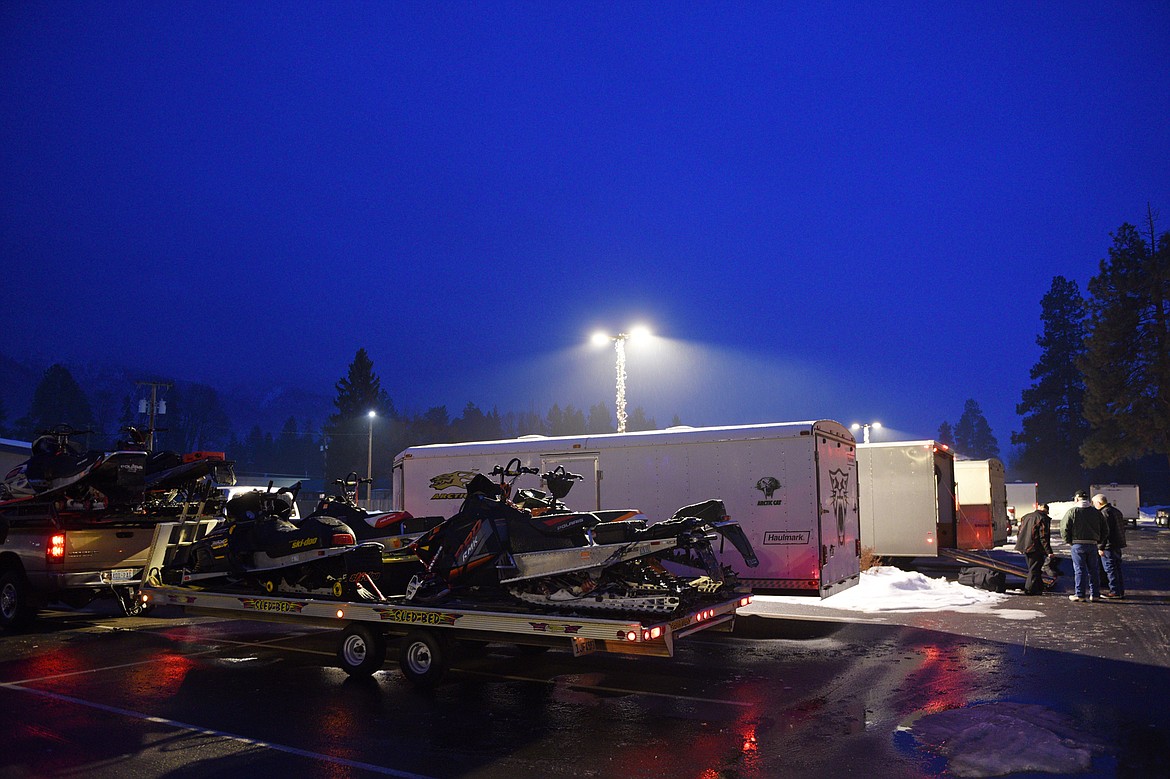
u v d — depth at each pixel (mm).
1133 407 56281
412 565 9906
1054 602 14094
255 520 9836
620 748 6133
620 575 7836
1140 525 56625
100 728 6711
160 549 10602
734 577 8945
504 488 8984
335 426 84125
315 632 11766
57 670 9070
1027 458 87750
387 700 7691
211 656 9938
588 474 12773
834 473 11844
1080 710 7023
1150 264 55375
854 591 14797
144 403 61562
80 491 11430
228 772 5641
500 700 7672
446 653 8188
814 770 5602
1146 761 5707
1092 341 57781
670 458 12156
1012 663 9016
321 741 6352
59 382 136250
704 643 10523
